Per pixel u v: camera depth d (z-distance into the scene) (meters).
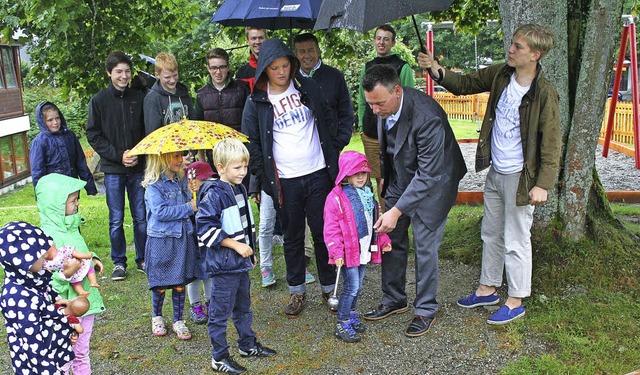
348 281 4.04
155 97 5.25
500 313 4.19
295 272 4.57
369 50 20.45
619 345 3.81
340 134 5.00
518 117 3.94
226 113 5.59
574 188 4.75
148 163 4.19
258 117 4.31
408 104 3.91
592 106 4.62
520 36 3.76
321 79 5.06
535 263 4.73
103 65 8.20
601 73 4.55
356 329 4.20
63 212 3.34
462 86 4.39
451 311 4.46
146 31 8.76
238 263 3.61
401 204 3.90
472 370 3.66
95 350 4.12
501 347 3.89
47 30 7.74
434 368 3.70
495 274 4.44
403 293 4.46
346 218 3.95
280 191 4.38
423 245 4.05
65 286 3.22
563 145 4.77
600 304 4.31
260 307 4.77
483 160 4.21
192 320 4.56
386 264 4.39
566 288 4.54
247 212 3.71
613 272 4.61
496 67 4.23
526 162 3.95
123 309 4.84
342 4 3.76
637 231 6.09
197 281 4.48
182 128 4.08
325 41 9.43
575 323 4.10
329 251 3.96
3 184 19.73
